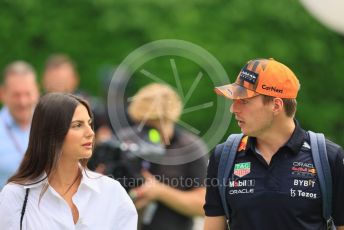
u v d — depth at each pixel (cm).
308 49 3834
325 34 3862
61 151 1645
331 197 1722
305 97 3903
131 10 3772
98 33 3831
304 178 1723
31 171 1658
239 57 3688
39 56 3909
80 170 1692
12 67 2536
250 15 3781
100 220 1672
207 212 1825
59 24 3881
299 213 1716
